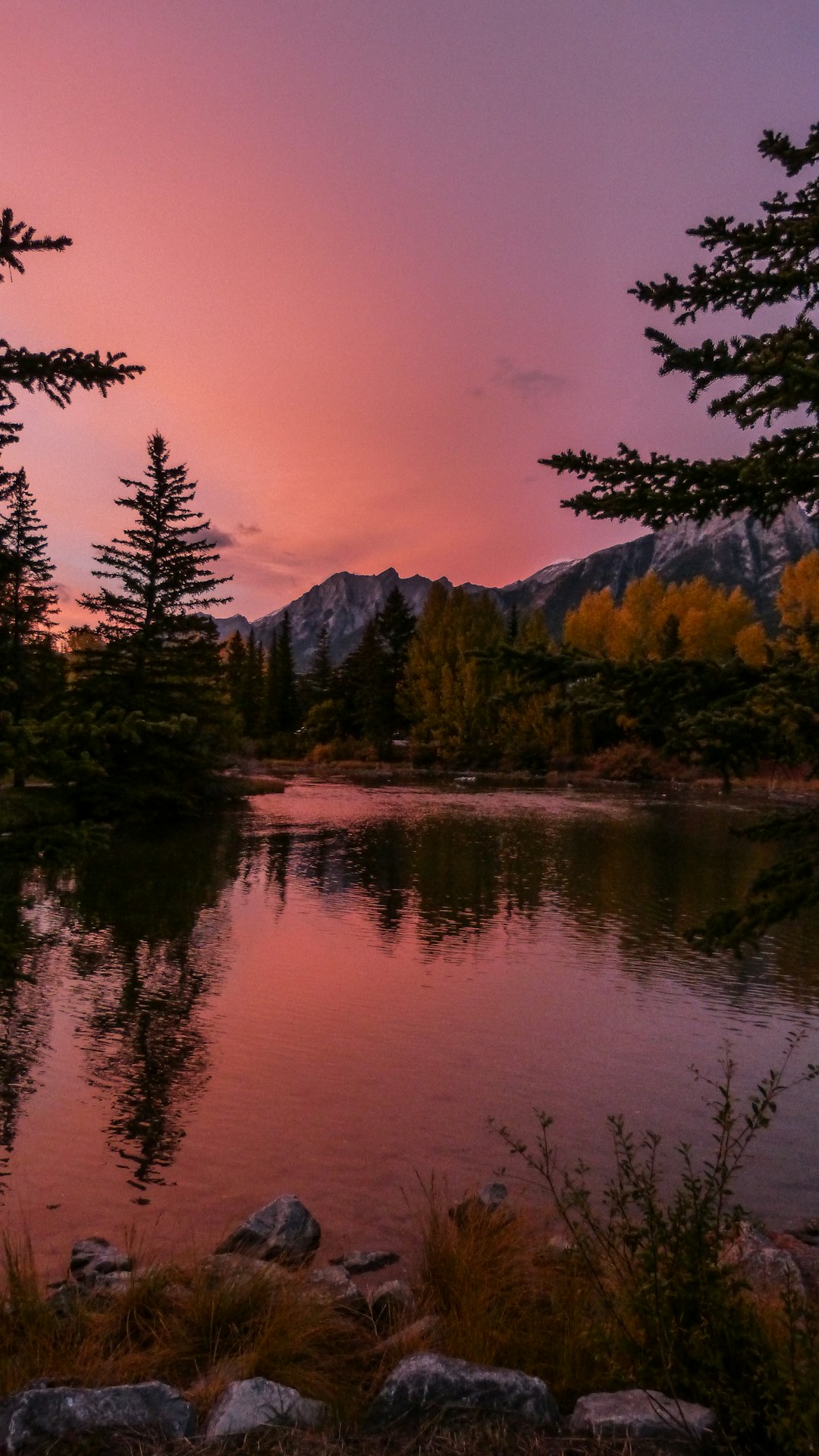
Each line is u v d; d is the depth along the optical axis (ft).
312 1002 41.96
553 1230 21.36
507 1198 23.50
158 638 122.11
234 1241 20.98
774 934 58.18
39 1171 25.30
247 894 69.21
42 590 91.15
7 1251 17.44
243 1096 30.99
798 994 44.42
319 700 382.42
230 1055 34.88
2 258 17.74
